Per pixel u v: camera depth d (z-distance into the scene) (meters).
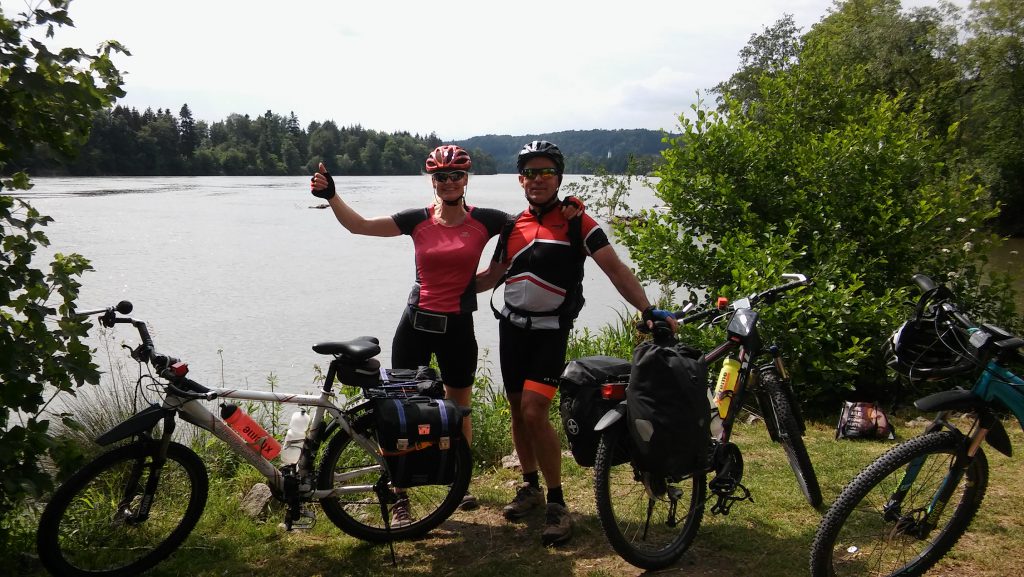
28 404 3.61
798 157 7.88
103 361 9.97
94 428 5.57
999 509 4.04
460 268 4.04
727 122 8.16
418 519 4.04
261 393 3.62
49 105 3.69
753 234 7.72
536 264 3.79
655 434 3.15
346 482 3.89
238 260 24.66
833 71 9.55
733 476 3.66
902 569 3.26
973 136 35.72
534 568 3.55
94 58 3.73
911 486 3.13
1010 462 4.80
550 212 3.85
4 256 3.57
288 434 3.72
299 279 20.77
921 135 8.39
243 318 15.27
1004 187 33.84
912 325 3.12
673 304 8.20
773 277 6.56
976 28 35.47
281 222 40.94
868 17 36.94
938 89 30.92
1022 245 30.31
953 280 7.59
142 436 3.50
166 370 3.48
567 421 3.50
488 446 5.70
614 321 13.15
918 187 7.95
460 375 4.18
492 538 3.93
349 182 135.38
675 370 3.20
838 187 7.76
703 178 7.84
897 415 6.34
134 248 27.34
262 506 4.36
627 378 3.50
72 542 3.50
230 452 5.29
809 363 6.53
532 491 4.22
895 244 7.54
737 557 3.59
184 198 64.50
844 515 2.96
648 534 3.69
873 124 8.05
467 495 4.39
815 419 6.39
